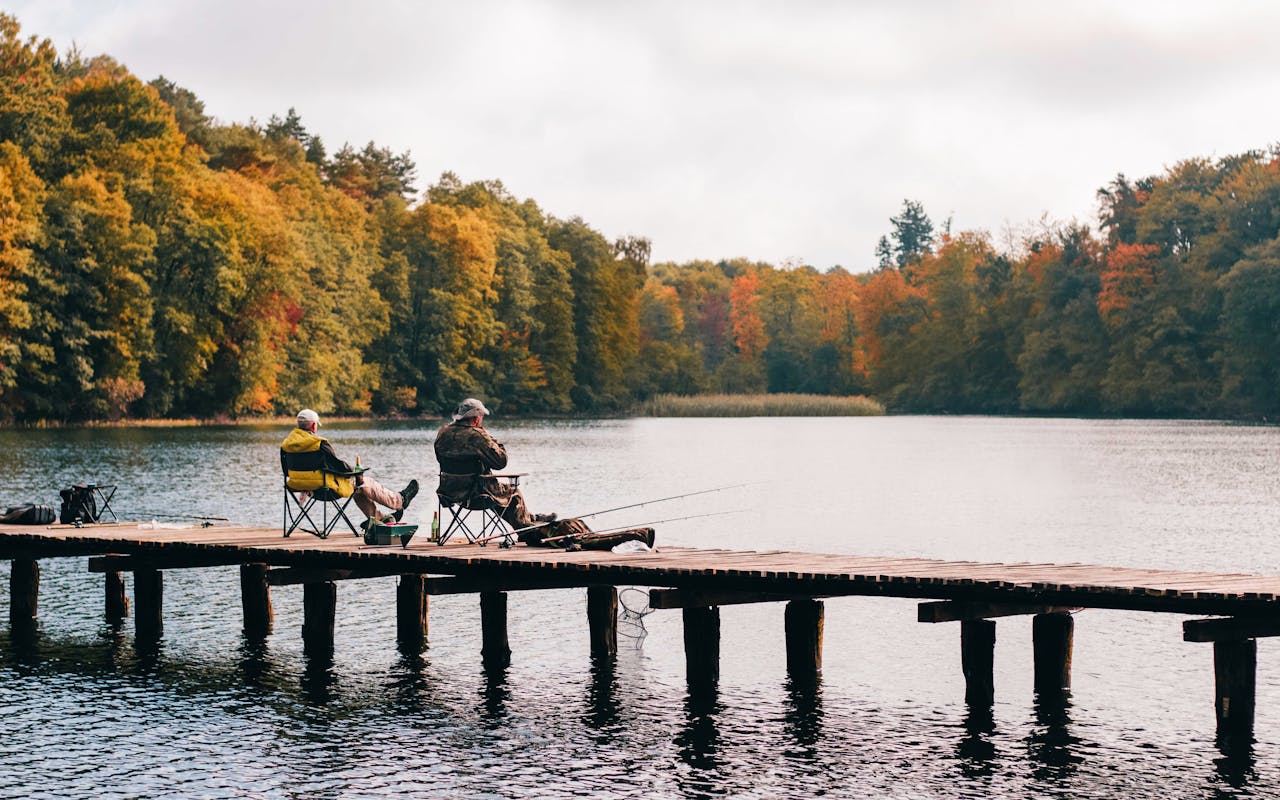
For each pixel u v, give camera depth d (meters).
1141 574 13.46
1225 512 32.75
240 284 73.19
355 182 130.88
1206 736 12.13
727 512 33.03
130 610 17.77
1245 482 41.94
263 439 58.44
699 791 10.58
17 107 66.00
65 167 68.00
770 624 17.05
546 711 12.87
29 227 60.31
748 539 27.36
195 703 13.02
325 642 15.45
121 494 33.44
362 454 53.81
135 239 65.81
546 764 11.21
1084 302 111.88
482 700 13.25
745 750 11.65
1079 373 111.69
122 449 50.12
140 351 66.50
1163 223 108.31
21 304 59.66
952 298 132.75
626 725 12.40
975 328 128.38
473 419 16.09
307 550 15.29
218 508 30.45
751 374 153.25
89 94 74.06
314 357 83.38
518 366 112.31
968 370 130.00
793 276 164.50
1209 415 102.19
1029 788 10.71
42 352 61.28
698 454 57.84
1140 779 10.94
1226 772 11.11
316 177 108.69
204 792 10.42
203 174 77.88
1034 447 64.19
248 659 14.93
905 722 12.58
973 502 35.69
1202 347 103.88
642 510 33.44
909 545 26.47
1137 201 115.81
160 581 16.30
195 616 17.36
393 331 101.88
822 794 10.53
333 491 16.39
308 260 80.38
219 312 74.62
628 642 15.81
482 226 106.12
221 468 41.94
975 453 58.88
